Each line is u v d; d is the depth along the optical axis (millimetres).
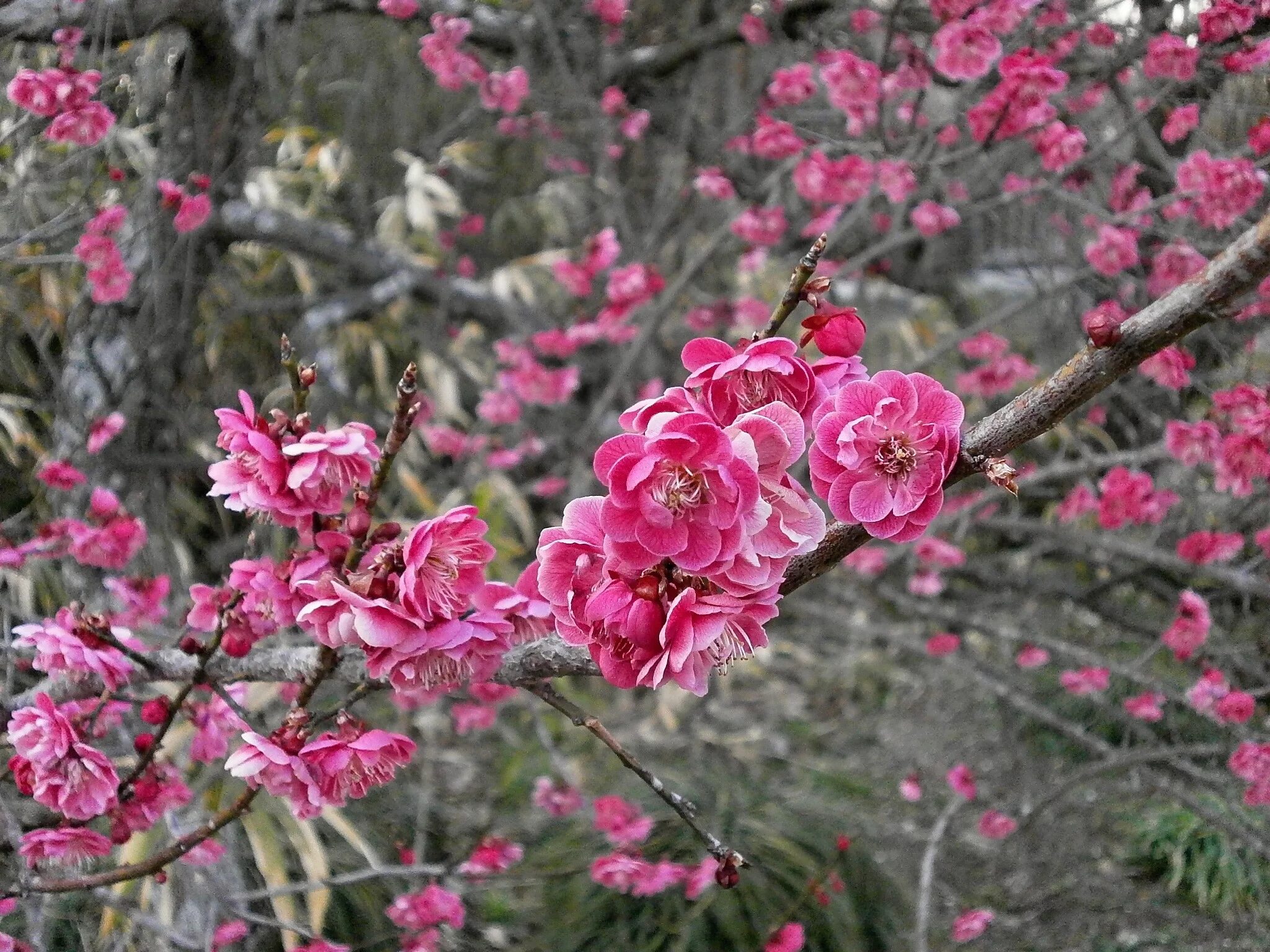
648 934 2596
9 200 2396
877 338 4684
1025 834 3262
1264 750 2273
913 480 920
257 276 3943
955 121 2836
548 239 5113
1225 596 2818
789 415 902
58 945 2191
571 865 2854
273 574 1301
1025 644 3174
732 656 938
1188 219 2662
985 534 3814
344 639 1151
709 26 3557
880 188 2715
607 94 3428
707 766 3605
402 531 1356
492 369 4227
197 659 1447
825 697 4270
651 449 838
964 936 2564
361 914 2512
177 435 3234
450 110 4746
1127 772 3307
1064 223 3287
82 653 1364
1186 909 2914
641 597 897
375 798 3000
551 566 937
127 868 1423
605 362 4332
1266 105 2584
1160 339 984
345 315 3814
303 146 4230
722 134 3609
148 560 2818
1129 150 2953
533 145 4883
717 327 4020
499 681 1318
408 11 2879
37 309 2896
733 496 841
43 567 2670
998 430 1023
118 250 2406
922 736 3953
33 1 2240
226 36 2609
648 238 3773
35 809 1975
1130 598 3928
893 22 2496
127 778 1494
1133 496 2668
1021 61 2326
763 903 2627
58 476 2285
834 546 1102
